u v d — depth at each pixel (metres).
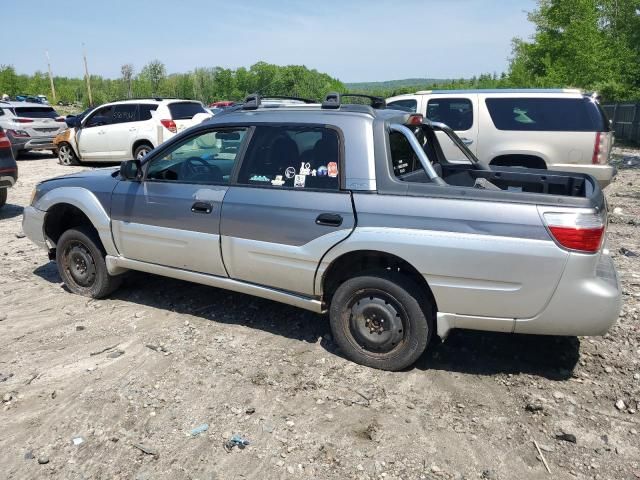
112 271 5.06
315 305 4.04
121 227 4.83
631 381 3.71
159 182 4.64
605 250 3.95
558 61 27.78
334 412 3.43
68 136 15.63
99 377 3.85
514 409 3.46
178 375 3.86
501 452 3.07
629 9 28.67
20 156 18.20
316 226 3.86
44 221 5.36
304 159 4.01
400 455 3.04
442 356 4.11
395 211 3.63
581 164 8.45
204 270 4.50
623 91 26.94
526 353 4.14
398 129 3.90
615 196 10.38
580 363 3.97
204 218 4.35
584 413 3.41
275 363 4.03
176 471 2.92
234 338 4.43
